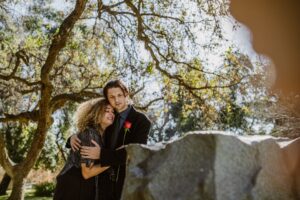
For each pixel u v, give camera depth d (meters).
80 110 3.94
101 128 3.95
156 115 15.34
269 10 1.23
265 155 2.11
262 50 1.29
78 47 14.67
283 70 1.28
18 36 14.70
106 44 14.02
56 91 15.80
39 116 14.31
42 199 25.31
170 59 13.20
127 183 2.21
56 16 15.32
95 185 3.82
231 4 1.29
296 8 1.21
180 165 2.07
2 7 13.85
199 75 13.42
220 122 13.87
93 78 15.41
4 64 15.85
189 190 1.97
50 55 12.89
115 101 3.93
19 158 27.31
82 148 3.67
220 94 13.31
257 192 2.00
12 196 14.35
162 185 2.07
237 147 2.03
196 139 2.05
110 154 3.63
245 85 11.65
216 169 1.95
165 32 13.11
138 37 13.20
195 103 13.88
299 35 1.22
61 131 21.28
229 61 12.61
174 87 13.99
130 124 3.95
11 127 25.48
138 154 2.28
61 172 3.87
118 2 13.27
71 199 3.74
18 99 15.30
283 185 2.10
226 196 1.94
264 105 8.20
